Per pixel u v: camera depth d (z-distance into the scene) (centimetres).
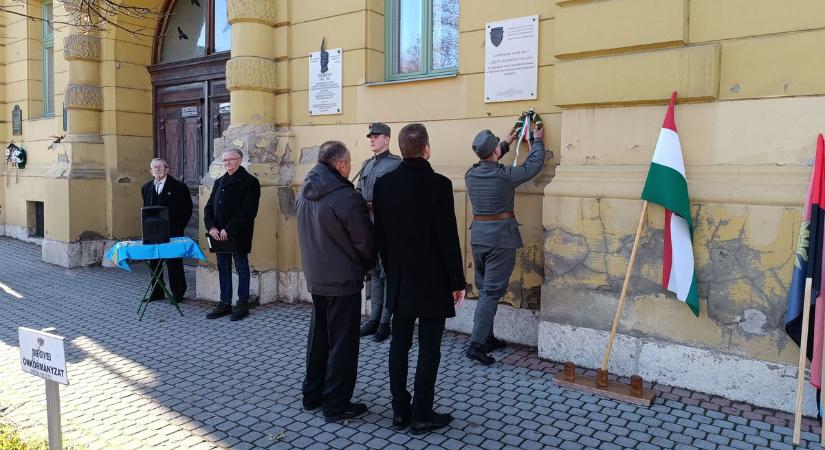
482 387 455
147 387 465
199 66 900
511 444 371
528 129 524
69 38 946
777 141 409
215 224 653
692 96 431
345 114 673
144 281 868
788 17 401
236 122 718
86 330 619
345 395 405
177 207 730
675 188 423
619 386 443
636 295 460
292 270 717
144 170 1000
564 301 494
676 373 445
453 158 591
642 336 459
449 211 377
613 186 466
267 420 407
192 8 938
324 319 416
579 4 476
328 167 401
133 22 954
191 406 429
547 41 525
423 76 632
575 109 488
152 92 983
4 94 1277
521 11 538
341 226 389
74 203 957
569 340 493
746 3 415
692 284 426
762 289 412
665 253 439
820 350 380
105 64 962
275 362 520
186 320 655
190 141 930
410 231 376
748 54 416
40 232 1233
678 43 437
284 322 641
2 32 1265
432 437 381
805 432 380
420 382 383
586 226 479
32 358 316
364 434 387
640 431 384
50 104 1211
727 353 426
